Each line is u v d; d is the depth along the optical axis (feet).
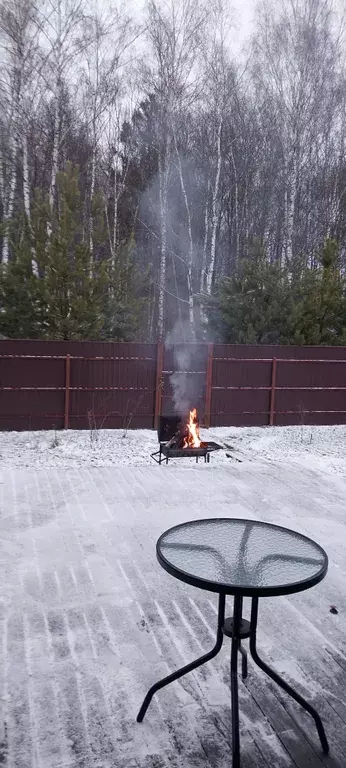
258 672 11.56
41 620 13.21
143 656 11.92
